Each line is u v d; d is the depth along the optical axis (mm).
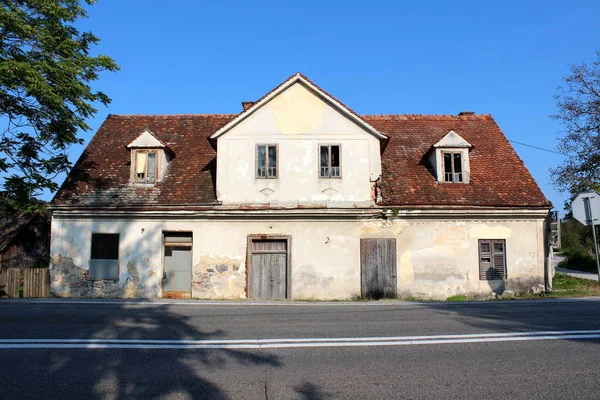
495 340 8625
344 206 19953
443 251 20109
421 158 22781
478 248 20234
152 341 8711
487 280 20125
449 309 13297
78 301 16547
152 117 25469
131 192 20594
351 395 5883
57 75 18391
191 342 8625
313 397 5828
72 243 19984
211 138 20562
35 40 18250
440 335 9133
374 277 19891
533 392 5949
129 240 19969
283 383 6320
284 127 20500
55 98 17984
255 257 19984
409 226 20172
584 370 6785
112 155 22688
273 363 7230
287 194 20156
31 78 17125
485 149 23766
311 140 20453
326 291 19766
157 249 19922
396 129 25016
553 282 24328
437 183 21312
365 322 10797
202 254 19875
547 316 11328
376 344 8406
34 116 19516
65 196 20297
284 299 19312
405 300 18750
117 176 21406
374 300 18750
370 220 20094
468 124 25734
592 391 5965
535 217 20531
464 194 20797
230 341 8703
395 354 7719
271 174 20328
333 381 6395
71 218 20062
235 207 19781
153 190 20672
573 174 34438
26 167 20500
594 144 33844
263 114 20578
